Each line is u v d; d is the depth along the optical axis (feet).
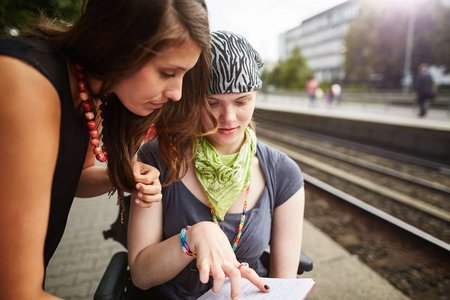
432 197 17.48
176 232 4.28
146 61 2.56
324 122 45.27
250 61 3.84
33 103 2.31
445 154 28.02
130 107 2.96
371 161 27.20
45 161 2.43
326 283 8.88
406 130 31.71
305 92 114.32
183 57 2.68
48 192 2.52
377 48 116.26
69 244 10.87
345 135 40.86
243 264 3.61
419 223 14.17
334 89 71.87
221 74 3.72
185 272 4.21
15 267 2.41
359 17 125.70
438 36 98.63
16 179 2.31
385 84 117.80
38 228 2.46
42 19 3.24
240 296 3.51
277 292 3.52
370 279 9.02
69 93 2.70
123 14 2.44
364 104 70.38
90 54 2.61
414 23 102.06
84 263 9.82
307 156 29.76
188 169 4.39
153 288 4.50
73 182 3.15
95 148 3.27
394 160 27.27
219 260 3.28
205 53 3.44
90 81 2.93
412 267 10.62
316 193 17.95
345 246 12.28
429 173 22.77
